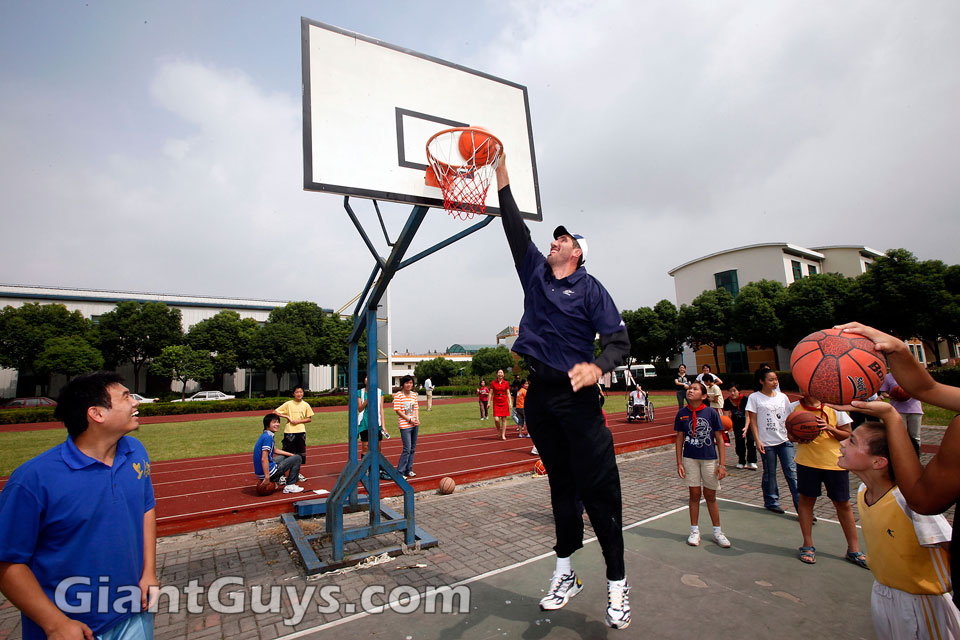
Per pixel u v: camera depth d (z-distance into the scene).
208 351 39.41
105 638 1.84
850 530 4.06
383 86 4.29
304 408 7.87
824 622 3.06
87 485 1.84
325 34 4.16
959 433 1.62
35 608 1.65
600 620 3.16
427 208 4.20
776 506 5.65
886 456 2.17
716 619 3.12
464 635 3.03
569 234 2.69
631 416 15.84
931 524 2.01
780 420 5.57
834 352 2.01
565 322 2.48
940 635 2.00
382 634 3.10
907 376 1.88
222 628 3.26
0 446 13.16
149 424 19.67
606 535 2.51
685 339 35.50
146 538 2.11
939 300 26.64
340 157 3.92
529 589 3.70
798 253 37.50
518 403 13.09
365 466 4.72
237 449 12.06
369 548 4.75
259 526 5.78
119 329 36.50
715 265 39.09
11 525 1.67
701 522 5.30
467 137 4.00
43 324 34.09
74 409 1.90
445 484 7.23
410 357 62.28
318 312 42.12
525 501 6.57
